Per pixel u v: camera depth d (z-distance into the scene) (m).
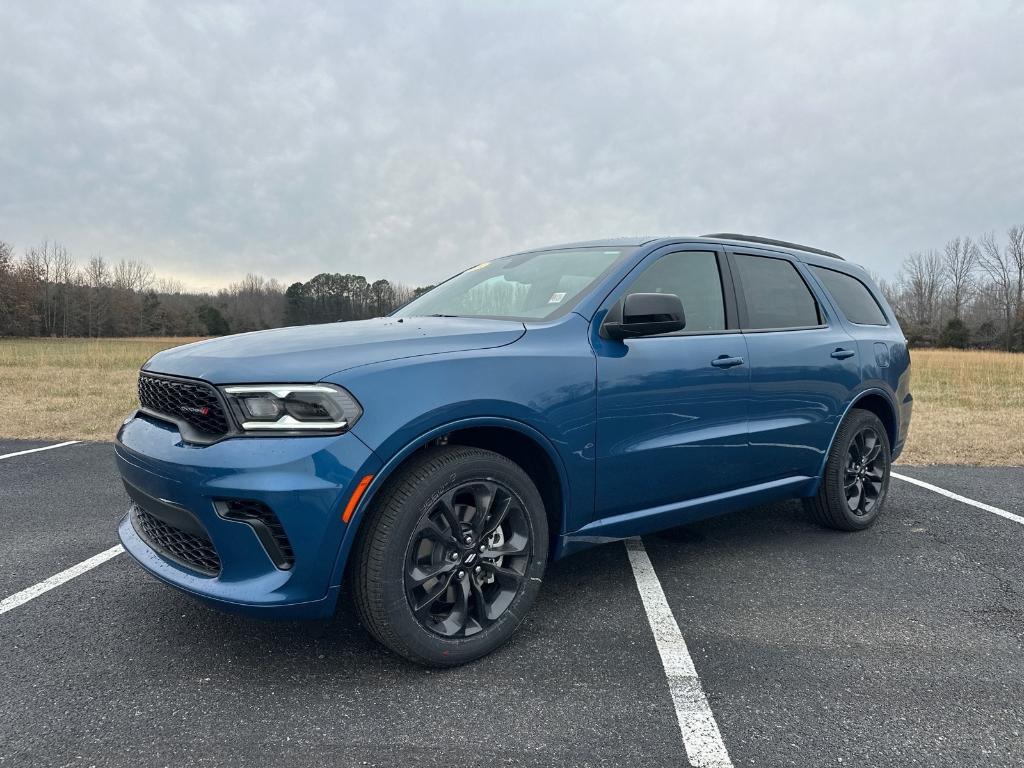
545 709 2.19
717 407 3.26
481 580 2.56
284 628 2.78
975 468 6.43
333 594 2.24
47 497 4.95
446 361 2.44
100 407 9.91
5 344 40.41
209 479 2.17
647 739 2.03
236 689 2.30
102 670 2.43
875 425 4.25
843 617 2.94
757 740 2.03
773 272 3.89
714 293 3.48
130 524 2.89
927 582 3.37
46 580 3.30
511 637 2.72
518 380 2.56
